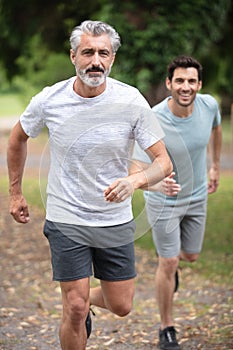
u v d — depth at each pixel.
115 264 4.59
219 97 31.22
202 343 5.79
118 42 4.39
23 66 23.97
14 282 8.38
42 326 6.52
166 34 14.77
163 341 5.73
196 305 7.17
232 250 9.70
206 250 9.76
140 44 14.70
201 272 8.65
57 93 4.44
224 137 27.00
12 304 7.35
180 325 6.43
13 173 4.78
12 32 18.91
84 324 4.56
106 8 14.77
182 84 5.57
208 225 11.41
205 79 26.06
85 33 4.27
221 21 15.41
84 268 4.47
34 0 18.17
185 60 5.59
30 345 5.93
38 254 9.98
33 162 20.55
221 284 8.00
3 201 14.95
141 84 14.71
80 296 4.45
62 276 4.46
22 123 4.59
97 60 4.24
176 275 5.98
